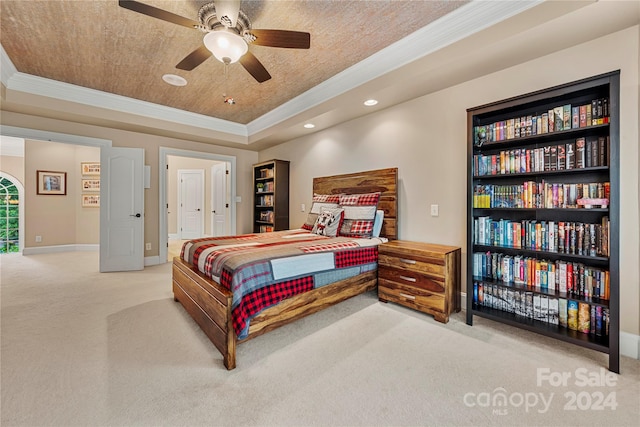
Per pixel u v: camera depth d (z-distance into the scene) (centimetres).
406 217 310
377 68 271
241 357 179
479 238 235
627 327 180
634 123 177
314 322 232
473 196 235
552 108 208
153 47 251
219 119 463
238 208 562
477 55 210
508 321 207
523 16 181
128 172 415
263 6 195
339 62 278
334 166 397
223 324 170
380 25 218
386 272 271
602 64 188
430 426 124
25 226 545
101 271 398
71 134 379
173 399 140
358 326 224
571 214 206
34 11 203
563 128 192
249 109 416
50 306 263
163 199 464
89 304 269
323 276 230
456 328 221
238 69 291
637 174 176
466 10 200
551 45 197
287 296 200
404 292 256
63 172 588
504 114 233
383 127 330
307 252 224
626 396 143
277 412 132
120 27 222
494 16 193
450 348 190
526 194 211
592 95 189
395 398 142
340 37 235
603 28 178
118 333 209
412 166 302
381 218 315
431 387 150
